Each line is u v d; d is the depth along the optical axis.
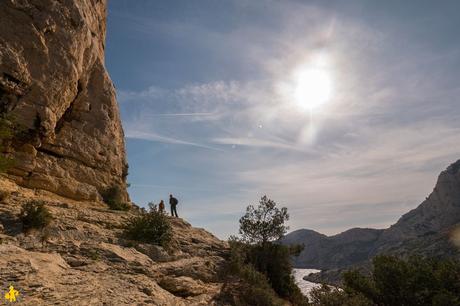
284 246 20.70
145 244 14.09
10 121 17.05
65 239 11.94
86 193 21.09
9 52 17.06
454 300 22.47
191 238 18.28
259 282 15.21
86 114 23.95
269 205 21.95
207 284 13.69
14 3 17.78
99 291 8.66
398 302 25.05
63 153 21.14
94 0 27.86
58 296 7.63
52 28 19.50
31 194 16.83
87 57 23.94
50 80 19.30
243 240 20.72
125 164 28.34
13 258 8.55
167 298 10.25
